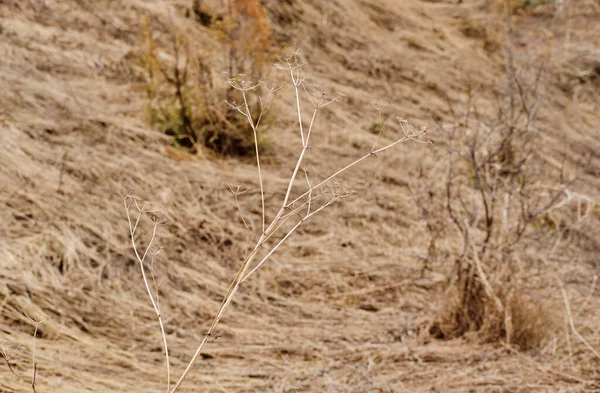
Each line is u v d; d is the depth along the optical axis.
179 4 6.27
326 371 2.78
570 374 2.85
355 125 5.64
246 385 2.62
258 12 4.93
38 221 3.31
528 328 3.07
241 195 4.15
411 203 4.47
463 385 2.73
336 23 7.45
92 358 2.63
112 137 4.27
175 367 2.68
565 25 9.57
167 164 4.23
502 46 8.45
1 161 3.62
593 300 3.59
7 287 2.86
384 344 3.03
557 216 4.61
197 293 3.25
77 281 3.07
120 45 5.47
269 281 3.47
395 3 8.65
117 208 3.61
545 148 5.88
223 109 4.73
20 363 2.46
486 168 3.69
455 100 6.73
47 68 4.77
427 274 3.72
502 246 3.31
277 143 5.01
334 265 3.71
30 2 5.46
